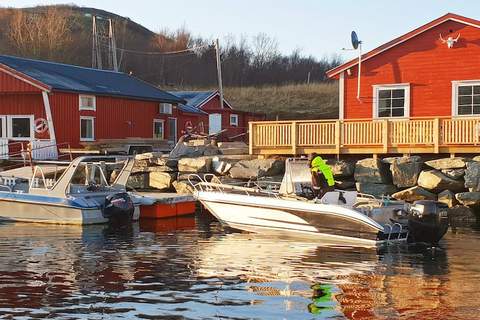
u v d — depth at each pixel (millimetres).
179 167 24188
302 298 10094
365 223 14938
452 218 19859
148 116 35719
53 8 105938
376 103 25422
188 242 15492
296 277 11531
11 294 10273
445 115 24328
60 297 10109
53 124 29203
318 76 99250
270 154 23469
